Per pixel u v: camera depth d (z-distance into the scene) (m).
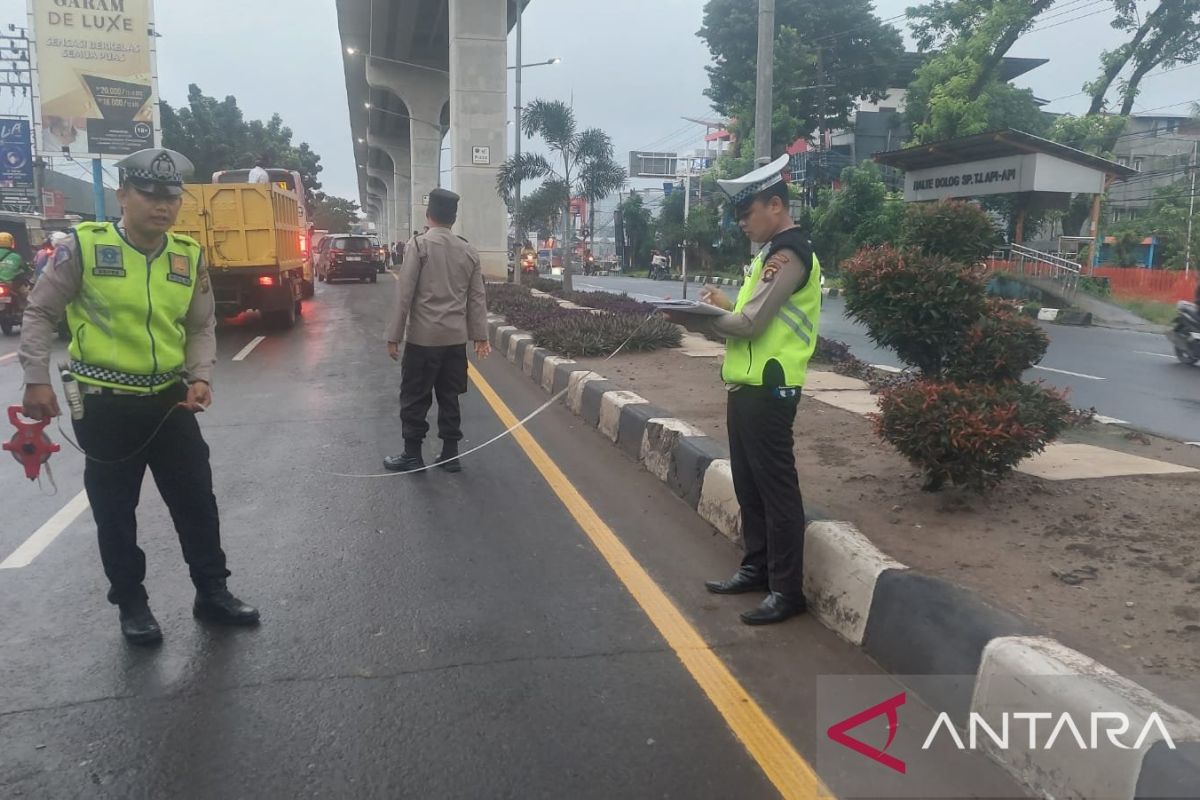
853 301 5.80
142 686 3.36
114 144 22.19
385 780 2.78
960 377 5.52
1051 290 22.03
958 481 4.44
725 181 3.88
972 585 3.59
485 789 2.73
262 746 2.96
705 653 3.61
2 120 31.67
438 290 6.23
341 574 4.48
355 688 3.34
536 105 20.67
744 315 3.67
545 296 20.59
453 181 29.17
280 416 8.42
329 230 89.25
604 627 3.86
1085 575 3.67
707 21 40.78
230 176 23.28
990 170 23.73
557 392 9.50
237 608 3.90
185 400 3.72
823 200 35.75
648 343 11.08
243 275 15.08
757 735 3.02
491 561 4.66
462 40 28.62
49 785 2.76
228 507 5.59
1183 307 12.77
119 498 3.62
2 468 6.54
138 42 22.11
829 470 5.43
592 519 5.35
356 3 37.88
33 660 3.57
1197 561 3.79
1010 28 29.27
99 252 3.42
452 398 6.43
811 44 39.47
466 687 3.35
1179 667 2.87
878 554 3.78
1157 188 34.53
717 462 5.33
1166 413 8.85
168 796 2.71
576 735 3.03
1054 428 5.30
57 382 9.56
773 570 3.91
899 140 43.97
